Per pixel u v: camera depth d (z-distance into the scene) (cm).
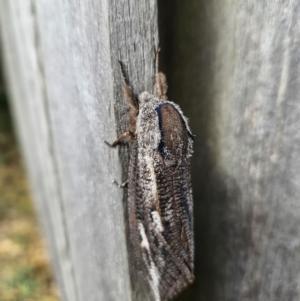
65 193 15
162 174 10
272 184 12
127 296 11
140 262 11
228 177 13
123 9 8
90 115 10
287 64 10
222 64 11
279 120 11
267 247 13
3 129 38
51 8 11
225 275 14
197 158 13
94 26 9
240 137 12
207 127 12
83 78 10
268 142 12
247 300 14
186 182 10
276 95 11
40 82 14
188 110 12
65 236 16
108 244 12
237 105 12
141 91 9
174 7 11
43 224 23
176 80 12
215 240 14
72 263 16
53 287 23
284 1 10
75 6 9
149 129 10
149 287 11
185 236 11
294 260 13
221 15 11
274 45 10
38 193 23
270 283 13
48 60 13
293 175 12
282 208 12
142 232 10
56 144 15
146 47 9
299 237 12
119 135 9
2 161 34
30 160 24
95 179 11
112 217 11
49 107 14
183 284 11
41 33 13
